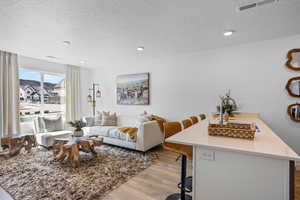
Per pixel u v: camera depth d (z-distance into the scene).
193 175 1.20
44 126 3.71
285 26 2.29
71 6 1.79
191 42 2.96
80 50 3.42
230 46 3.17
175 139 1.28
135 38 2.76
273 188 0.97
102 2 1.71
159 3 1.74
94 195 1.80
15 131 3.71
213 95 3.36
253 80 2.96
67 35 2.61
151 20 2.12
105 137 3.71
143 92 4.33
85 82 5.46
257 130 1.64
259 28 2.36
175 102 3.86
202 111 3.50
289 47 2.67
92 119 4.51
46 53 3.64
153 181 2.12
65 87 4.84
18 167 2.52
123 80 4.72
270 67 2.82
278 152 0.96
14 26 2.27
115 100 4.96
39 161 2.77
